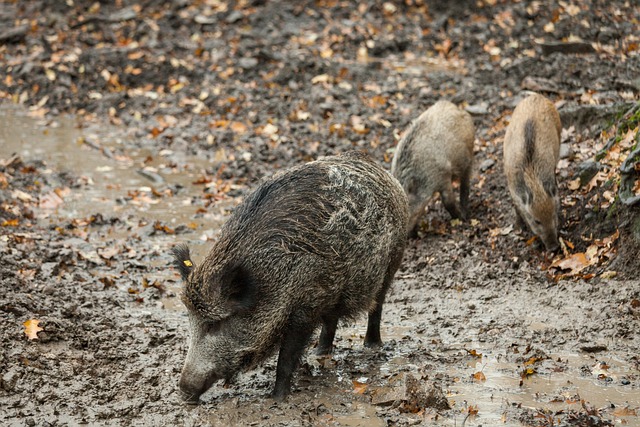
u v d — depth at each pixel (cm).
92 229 3016
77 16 5331
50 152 3772
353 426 1752
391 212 1995
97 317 2261
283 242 1761
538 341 2147
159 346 2131
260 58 4553
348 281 1886
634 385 1897
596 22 4509
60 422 1755
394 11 5172
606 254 2555
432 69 4438
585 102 3531
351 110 3947
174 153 3784
